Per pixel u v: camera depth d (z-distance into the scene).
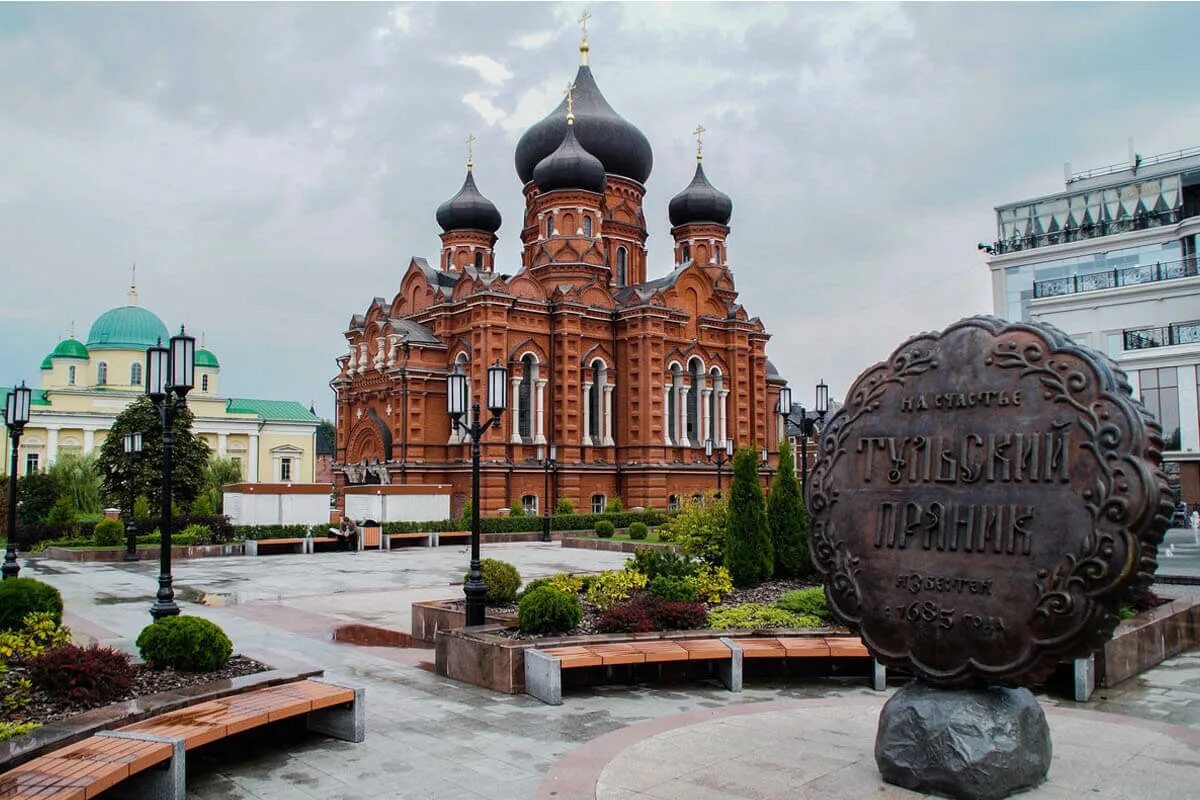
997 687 9.58
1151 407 50.16
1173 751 10.65
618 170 68.75
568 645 15.00
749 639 15.52
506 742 11.98
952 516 9.78
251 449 101.50
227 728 10.31
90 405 91.81
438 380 58.59
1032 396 9.54
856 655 14.82
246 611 23.70
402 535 46.22
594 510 59.97
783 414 33.47
